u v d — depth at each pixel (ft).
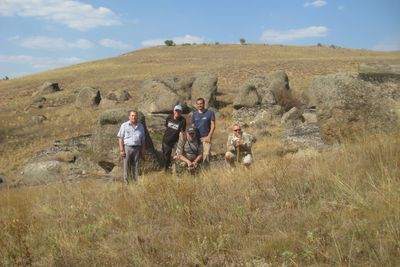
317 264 13.33
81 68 246.47
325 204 18.04
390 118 34.68
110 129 57.82
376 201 16.28
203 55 276.41
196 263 14.82
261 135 68.13
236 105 96.58
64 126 107.76
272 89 102.42
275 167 25.66
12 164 75.25
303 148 49.78
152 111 96.17
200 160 34.76
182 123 37.91
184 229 17.83
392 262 12.46
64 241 18.15
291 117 80.23
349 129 36.06
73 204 25.50
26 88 187.21
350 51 295.28
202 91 109.81
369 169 20.65
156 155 51.72
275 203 19.89
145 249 16.40
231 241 16.15
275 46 326.85
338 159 23.86
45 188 38.78
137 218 21.03
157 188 25.08
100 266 15.75
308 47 320.91
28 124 112.47
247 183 23.98
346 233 14.75
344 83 36.68
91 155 62.90
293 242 14.94
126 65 241.96
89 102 126.82
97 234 18.99
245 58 247.29
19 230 19.19
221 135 75.61
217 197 21.88
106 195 27.91
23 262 16.84
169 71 200.64
